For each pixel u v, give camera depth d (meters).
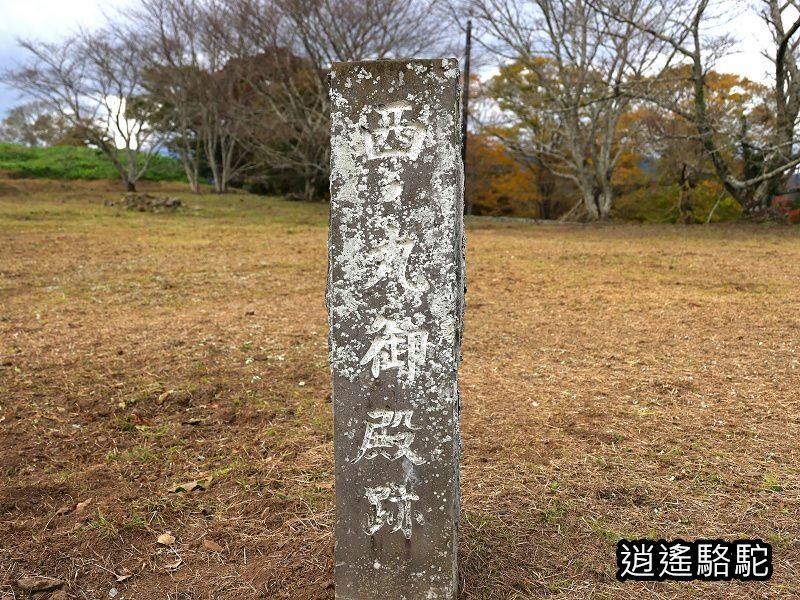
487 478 3.51
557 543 2.96
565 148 24.00
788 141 14.83
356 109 2.24
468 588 2.67
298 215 19.53
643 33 19.11
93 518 3.14
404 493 2.42
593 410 4.39
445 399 2.35
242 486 3.44
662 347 5.85
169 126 25.89
